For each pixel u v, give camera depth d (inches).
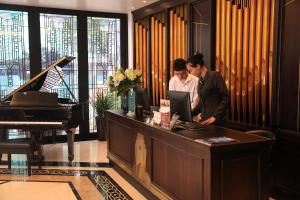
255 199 112.9
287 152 149.8
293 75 145.3
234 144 106.3
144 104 163.8
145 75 267.1
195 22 206.8
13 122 200.8
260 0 159.3
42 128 202.1
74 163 214.5
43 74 212.2
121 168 184.4
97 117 278.4
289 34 146.0
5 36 253.4
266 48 157.8
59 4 250.7
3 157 230.5
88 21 278.2
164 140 131.8
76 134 281.4
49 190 165.9
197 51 205.9
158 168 138.5
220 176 105.7
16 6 253.3
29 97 211.3
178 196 123.8
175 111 137.0
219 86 148.2
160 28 243.4
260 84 163.9
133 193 161.6
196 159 111.6
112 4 249.9
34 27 260.1
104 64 287.4
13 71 258.1
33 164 211.6
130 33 286.8
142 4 250.2
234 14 177.6
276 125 154.4
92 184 174.7
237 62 177.6
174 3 222.8
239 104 177.9
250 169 111.2
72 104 227.6
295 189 146.8
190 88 177.8
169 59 234.2
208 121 144.8
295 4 142.4
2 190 165.8
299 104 143.3
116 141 189.8
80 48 277.0
